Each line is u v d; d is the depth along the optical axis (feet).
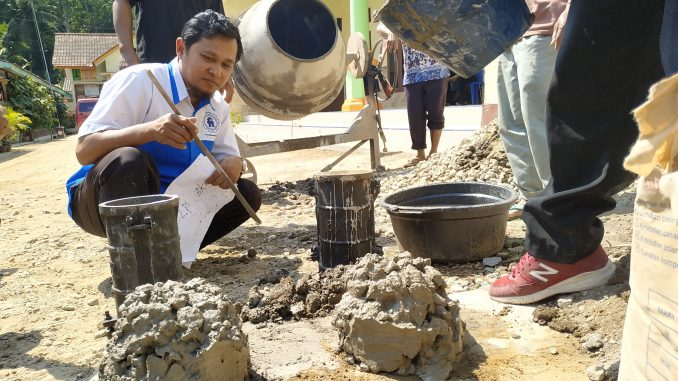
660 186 4.27
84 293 10.37
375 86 21.45
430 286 6.87
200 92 10.46
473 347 7.37
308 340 7.75
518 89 12.53
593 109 7.58
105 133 9.58
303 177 22.20
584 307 7.88
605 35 7.27
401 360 6.75
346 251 10.06
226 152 11.34
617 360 6.68
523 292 8.41
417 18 8.45
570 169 7.90
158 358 5.88
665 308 4.33
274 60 16.30
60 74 168.86
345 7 44.45
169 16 14.11
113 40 132.05
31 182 27.91
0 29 78.59
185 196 10.49
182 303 6.20
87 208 10.03
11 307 9.74
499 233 10.31
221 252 12.44
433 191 11.71
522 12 8.69
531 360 7.00
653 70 7.41
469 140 18.01
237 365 6.33
